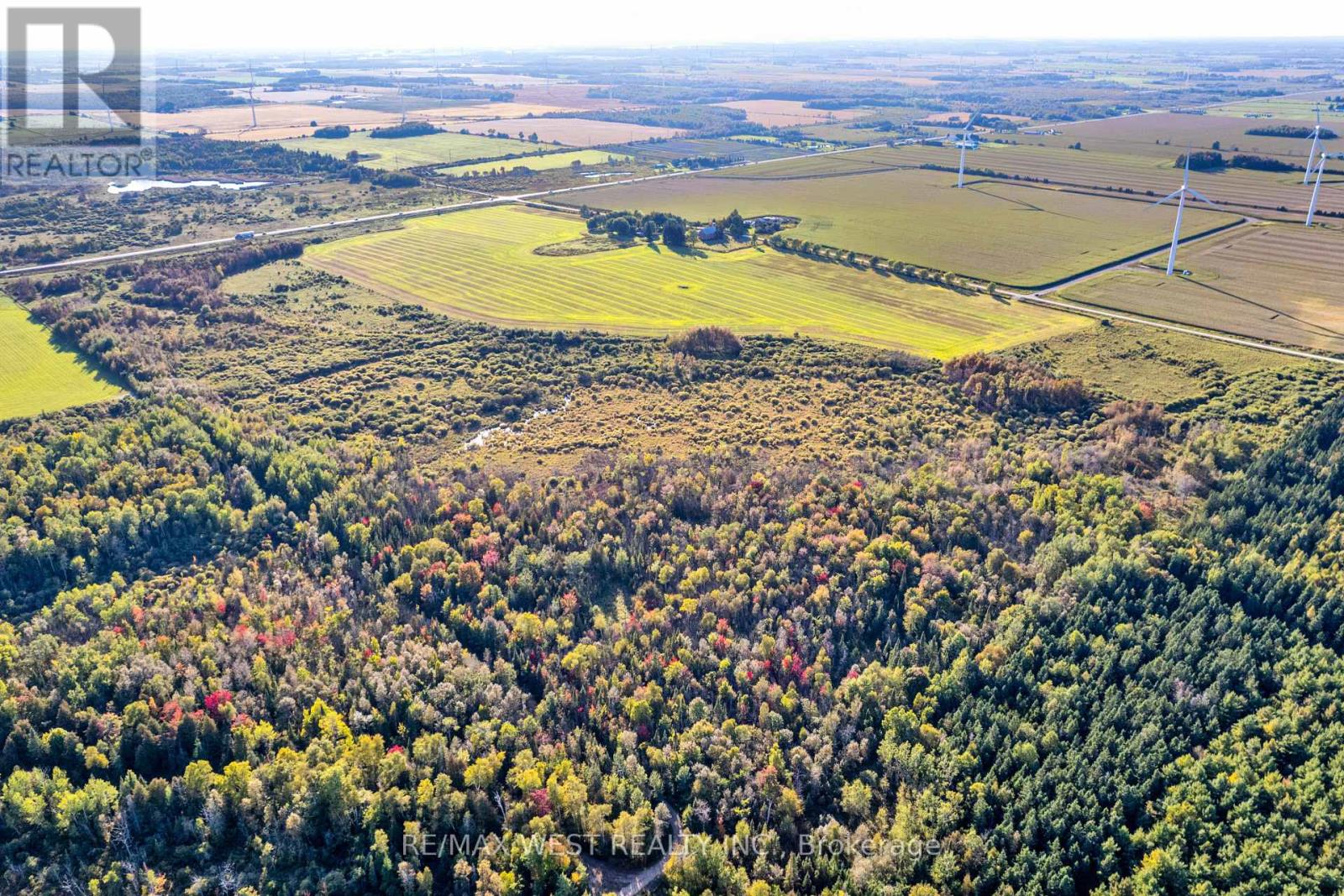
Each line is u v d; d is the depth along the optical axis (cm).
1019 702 12538
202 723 11956
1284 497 16188
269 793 11281
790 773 11675
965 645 13412
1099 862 10412
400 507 17088
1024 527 16138
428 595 14762
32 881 10369
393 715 12444
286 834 10831
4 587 14838
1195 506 16788
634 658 13475
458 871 10525
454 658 13362
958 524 15938
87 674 12794
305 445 19725
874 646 13912
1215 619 13550
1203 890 9788
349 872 10556
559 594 15088
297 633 13862
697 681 13100
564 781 11312
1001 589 14575
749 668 13162
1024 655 13062
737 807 11350
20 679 12569
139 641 13475
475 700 12725
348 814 10981
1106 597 14062
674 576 15288
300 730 12288
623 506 17075
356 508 17012
